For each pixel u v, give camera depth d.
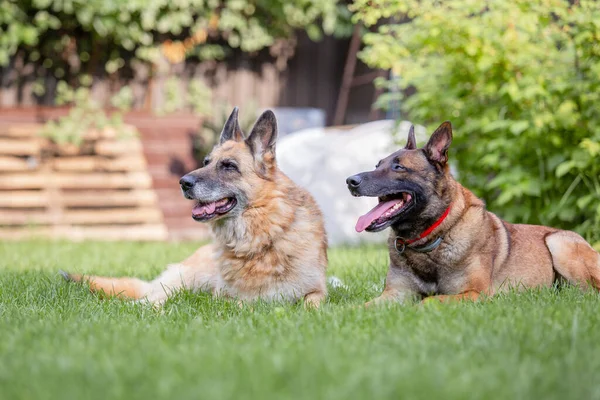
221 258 5.32
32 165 12.25
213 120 13.98
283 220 5.21
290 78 14.66
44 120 12.47
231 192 5.17
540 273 5.42
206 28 14.09
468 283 5.04
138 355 3.08
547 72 7.80
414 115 9.13
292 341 3.39
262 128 5.35
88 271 7.11
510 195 7.69
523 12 7.59
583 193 7.77
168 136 12.91
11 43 12.64
